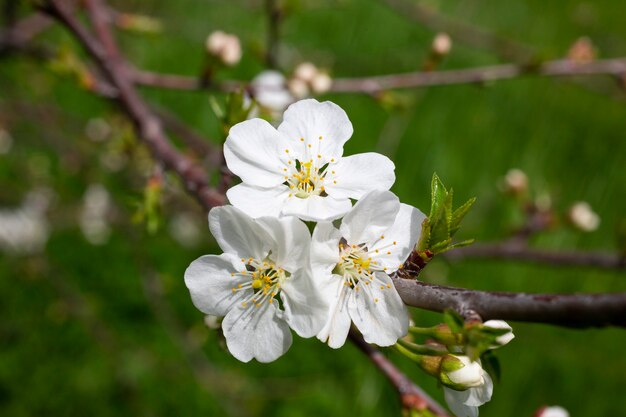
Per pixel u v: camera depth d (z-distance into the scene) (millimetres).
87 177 529
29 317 511
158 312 452
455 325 193
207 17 639
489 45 491
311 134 219
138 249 472
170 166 268
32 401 477
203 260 212
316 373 490
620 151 600
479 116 586
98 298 539
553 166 593
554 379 470
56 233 566
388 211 207
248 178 214
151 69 598
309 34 641
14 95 530
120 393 479
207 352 502
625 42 717
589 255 336
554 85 616
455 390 208
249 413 456
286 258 209
